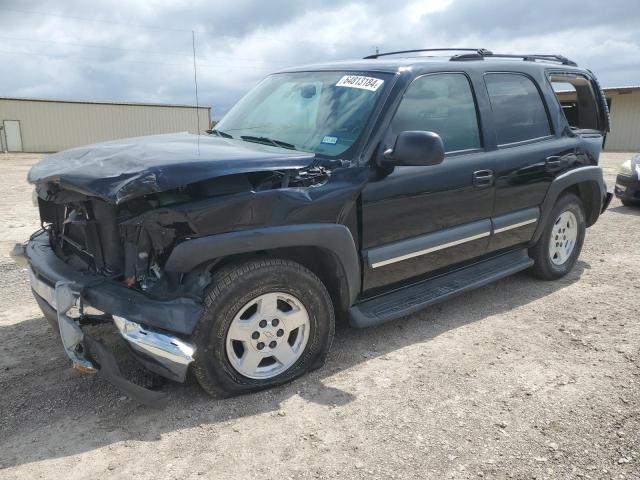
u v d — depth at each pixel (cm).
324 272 337
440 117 385
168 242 273
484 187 409
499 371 343
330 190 313
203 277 284
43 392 314
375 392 315
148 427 281
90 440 270
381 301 374
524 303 462
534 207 466
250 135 383
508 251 476
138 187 253
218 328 285
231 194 279
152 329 269
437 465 254
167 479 243
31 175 319
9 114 3872
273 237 289
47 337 387
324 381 327
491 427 284
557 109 493
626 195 908
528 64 476
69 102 4009
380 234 349
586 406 304
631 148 2906
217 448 264
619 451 266
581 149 507
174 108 4356
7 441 270
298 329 321
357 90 365
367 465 253
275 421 286
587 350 374
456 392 317
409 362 353
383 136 342
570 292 491
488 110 421
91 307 278
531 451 265
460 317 430
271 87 430
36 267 321
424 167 365
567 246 530
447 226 393
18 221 834
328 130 354
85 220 299
